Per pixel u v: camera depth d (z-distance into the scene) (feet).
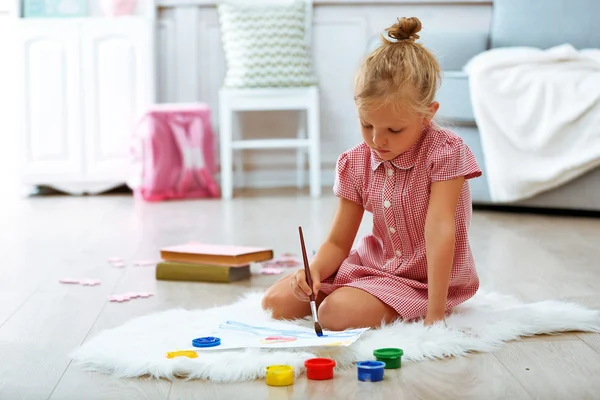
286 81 14.11
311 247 9.23
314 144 14.03
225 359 4.69
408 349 4.90
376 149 5.29
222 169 13.92
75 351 5.13
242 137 15.49
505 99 11.39
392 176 5.58
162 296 6.94
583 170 11.05
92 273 7.93
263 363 4.65
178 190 13.96
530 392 4.37
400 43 5.24
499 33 13.99
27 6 14.71
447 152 5.34
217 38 15.34
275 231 10.38
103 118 14.42
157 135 13.60
